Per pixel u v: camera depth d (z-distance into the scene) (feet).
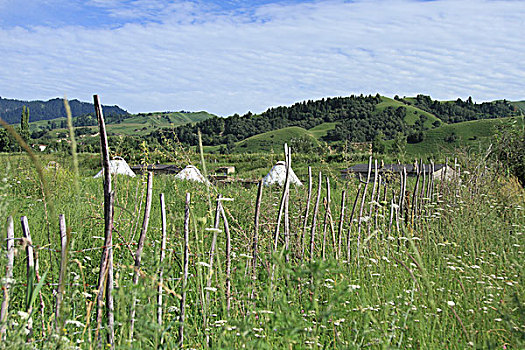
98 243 17.62
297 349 8.97
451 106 634.43
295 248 17.02
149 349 9.86
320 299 12.75
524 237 21.07
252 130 492.13
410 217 24.35
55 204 22.41
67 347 8.66
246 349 9.08
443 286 15.81
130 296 9.47
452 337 11.80
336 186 35.40
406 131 517.96
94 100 9.69
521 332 10.20
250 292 12.08
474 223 22.52
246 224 21.01
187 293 13.99
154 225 21.90
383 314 12.35
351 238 20.97
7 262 9.45
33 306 11.07
